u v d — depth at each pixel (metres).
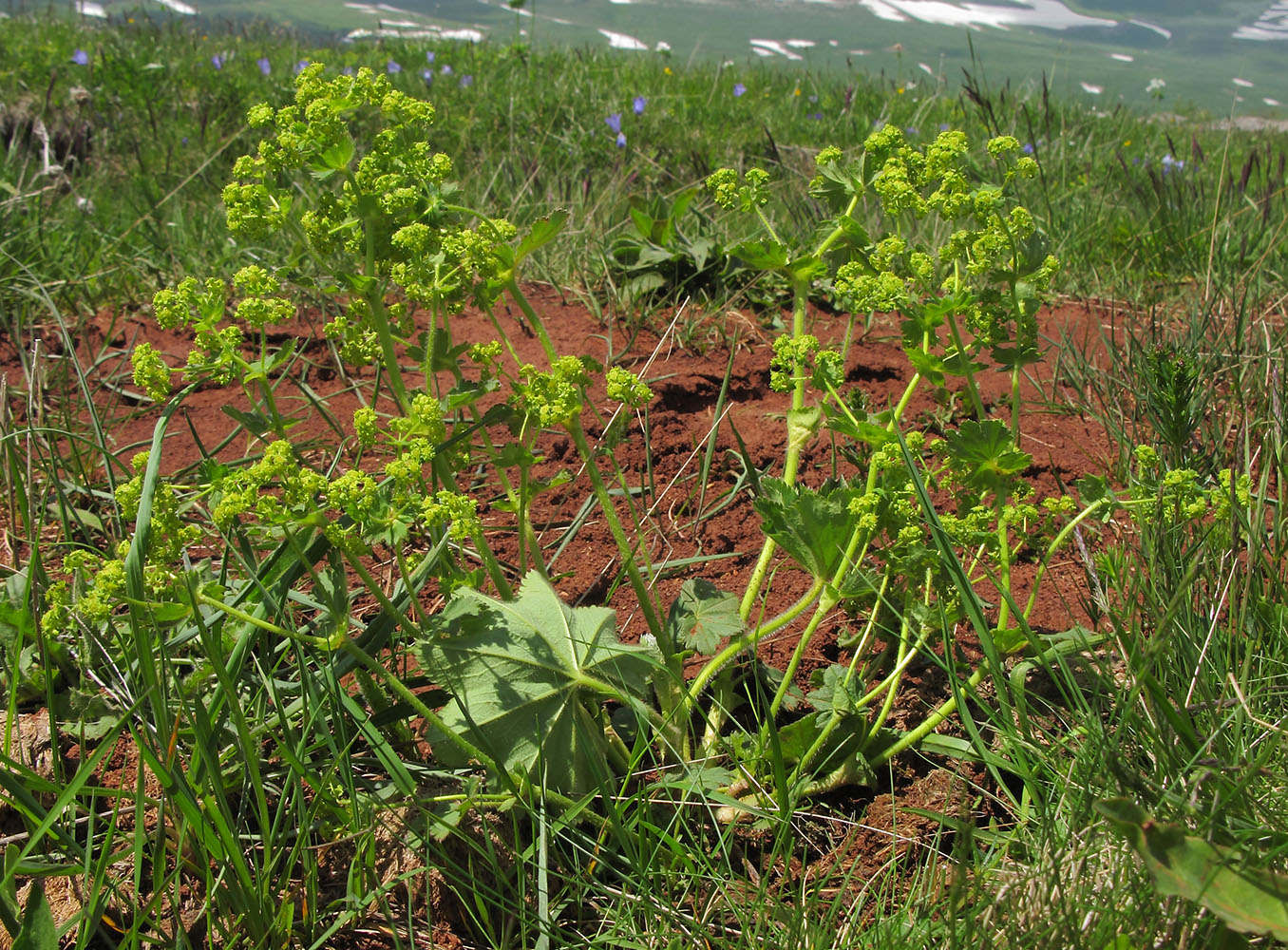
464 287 1.65
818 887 1.44
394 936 1.37
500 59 8.63
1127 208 4.93
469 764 1.62
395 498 1.42
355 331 1.68
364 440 1.48
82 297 3.61
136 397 2.98
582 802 1.45
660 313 3.65
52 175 5.25
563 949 1.39
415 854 1.52
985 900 1.40
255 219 1.57
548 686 1.52
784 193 5.06
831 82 9.70
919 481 1.49
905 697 1.88
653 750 1.70
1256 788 1.50
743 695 1.88
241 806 1.49
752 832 1.64
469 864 1.44
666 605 2.16
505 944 1.40
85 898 1.38
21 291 3.22
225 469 1.46
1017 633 1.59
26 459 2.41
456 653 1.51
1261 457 2.41
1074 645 1.66
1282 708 1.68
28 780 1.42
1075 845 1.45
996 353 1.73
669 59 10.57
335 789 1.55
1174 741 1.54
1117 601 2.02
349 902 1.42
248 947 1.40
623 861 1.55
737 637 1.71
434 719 1.45
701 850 1.53
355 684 1.78
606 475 2.68
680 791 1.63
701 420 2.96
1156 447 2.55
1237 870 1.21
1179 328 3.47
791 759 1.67
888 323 3.61
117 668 1.64
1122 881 1.40
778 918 1.42
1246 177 4.51
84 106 6.61
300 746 1.45
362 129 4.92
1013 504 1.70
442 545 1.58
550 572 2.28
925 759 1.75
